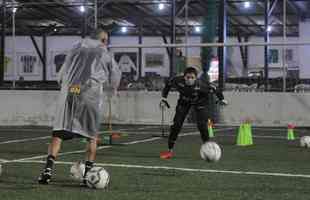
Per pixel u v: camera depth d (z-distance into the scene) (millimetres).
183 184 7848
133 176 8625
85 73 7555
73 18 35406
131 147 13867
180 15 33844
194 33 37719
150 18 36000
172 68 24219
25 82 32594
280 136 17719
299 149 13562
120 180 8172
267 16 25375
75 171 7922
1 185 7594
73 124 7516
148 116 22906
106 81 7797
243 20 37000
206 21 21766
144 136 17375
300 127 21672
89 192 7059
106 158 11297
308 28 32312
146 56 34938
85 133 7594
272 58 31781
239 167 9883
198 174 8914
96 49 7660
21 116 22906
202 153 10609
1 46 27047
